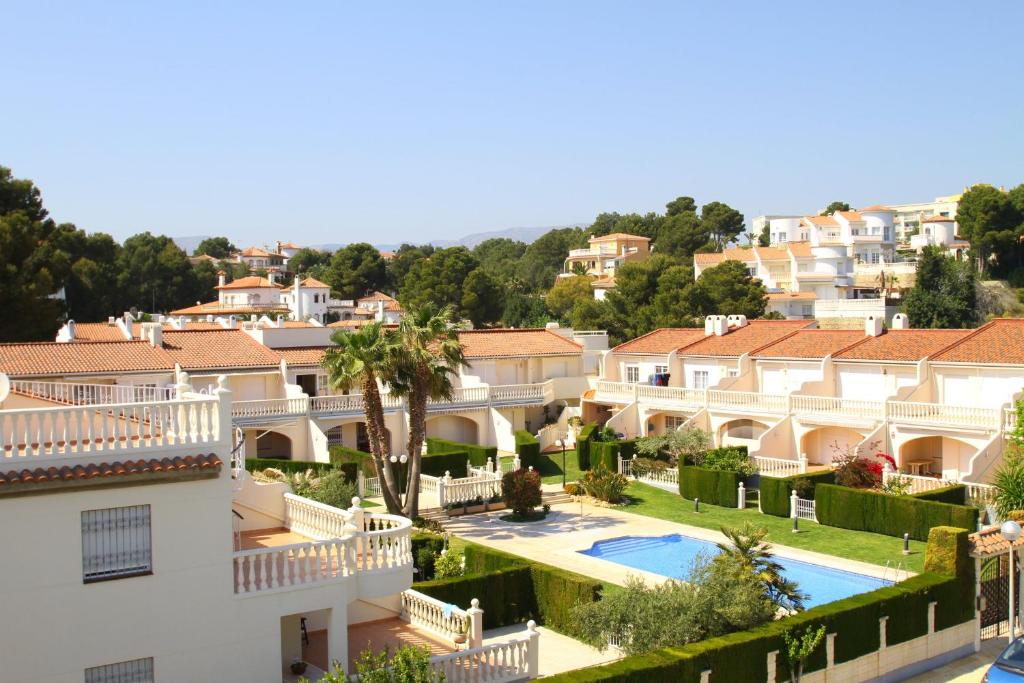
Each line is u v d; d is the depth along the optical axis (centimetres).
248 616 2012
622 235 18738
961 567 2772
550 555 3953
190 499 1934
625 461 5681
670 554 4047
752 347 6384
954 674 2630
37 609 1773
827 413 5353
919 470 5119
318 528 2597
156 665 1895
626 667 2114
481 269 11888
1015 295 11144
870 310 10894
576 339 7956
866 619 2528
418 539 3547
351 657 2309
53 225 8244
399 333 4478
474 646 2378
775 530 4366
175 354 5744
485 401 6444
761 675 2308
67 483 1780
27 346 5384
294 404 5675
